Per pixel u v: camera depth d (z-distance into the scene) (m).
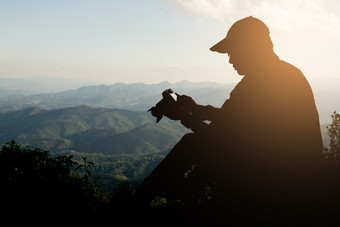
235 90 1.53
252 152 1.37
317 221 1.17
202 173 1.40
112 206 1.48
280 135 1.34
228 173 1.39
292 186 1.27
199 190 1.38
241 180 1.36
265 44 1.50
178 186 1.40
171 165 1.43
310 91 1.40
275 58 1.50
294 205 1.23
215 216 1.32
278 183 1.29
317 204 1.20
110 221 1.42
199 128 1.44
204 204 1.36
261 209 1.27
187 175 1.41
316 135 1.33
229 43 1.55
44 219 2.17
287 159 1.31
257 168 1.35
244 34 1.49
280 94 1.37
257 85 1.43
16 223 2.13
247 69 1.51
